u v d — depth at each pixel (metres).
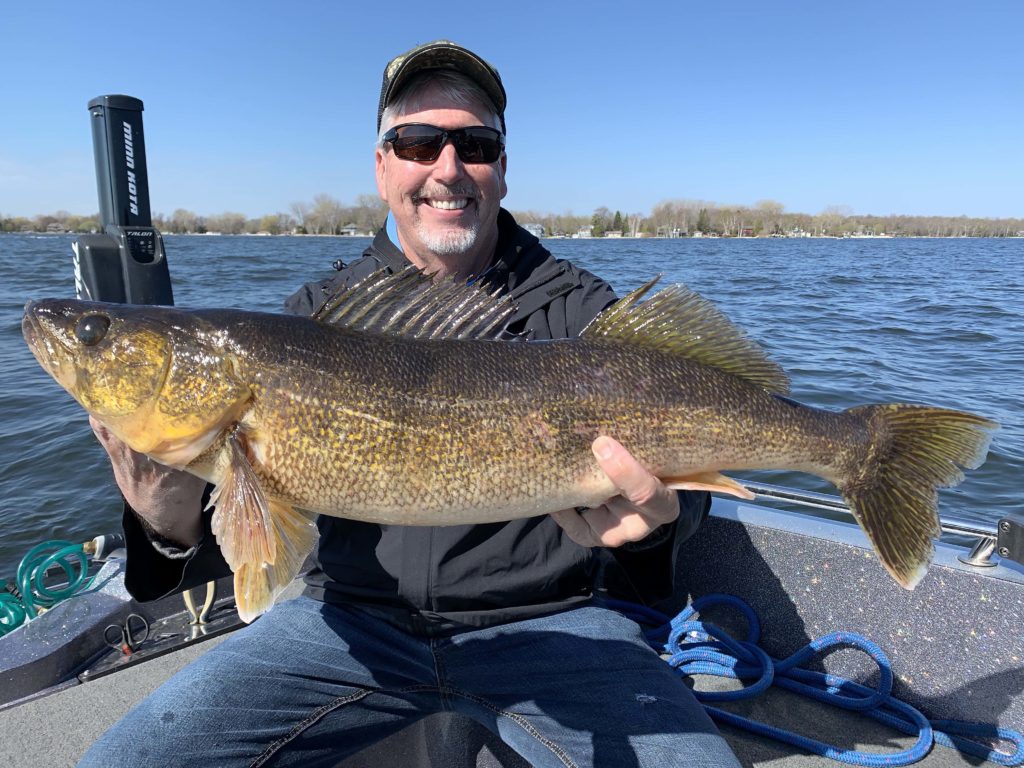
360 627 0.67
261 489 0.56
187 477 0.60
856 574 0.78
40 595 0.85
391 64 0.82
